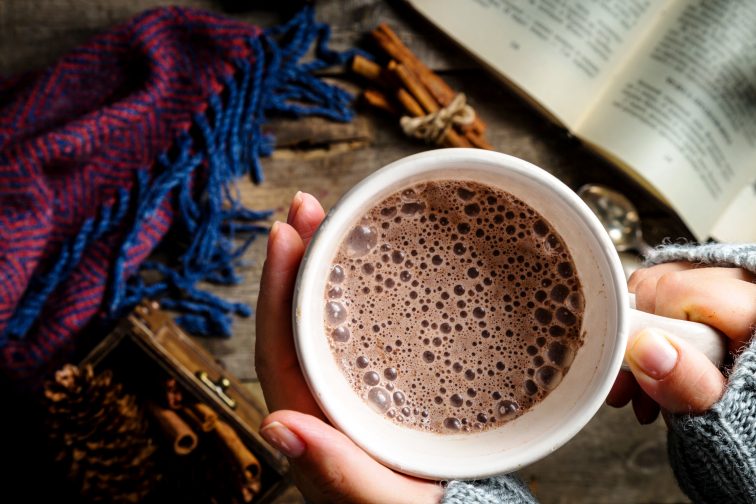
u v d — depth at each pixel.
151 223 0.54
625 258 0.57
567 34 0.55
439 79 0.56
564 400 0.31
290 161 0.57
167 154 0.54
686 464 0.36
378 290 0.33
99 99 0.54
